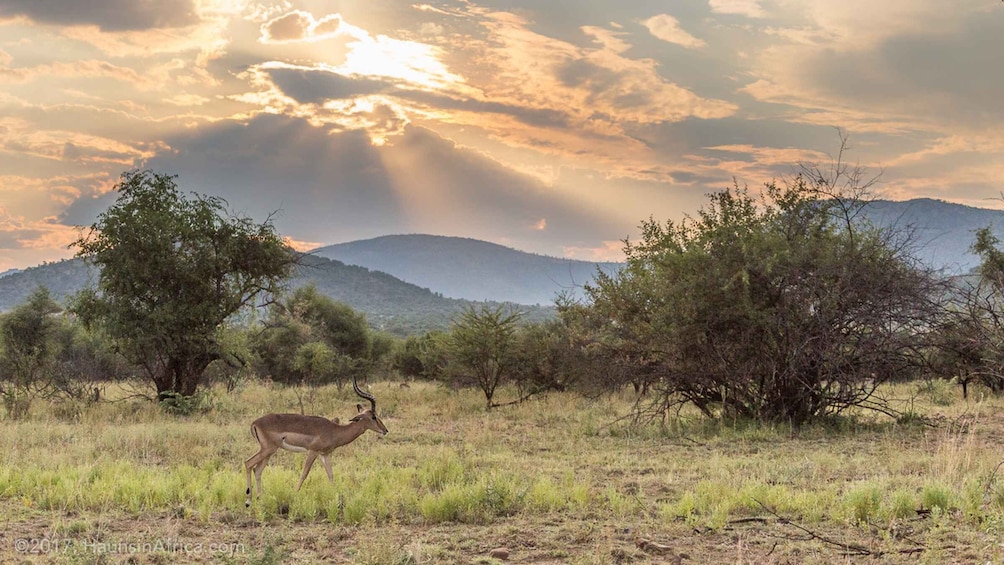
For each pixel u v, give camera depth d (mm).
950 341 15984
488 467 12977
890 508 9156
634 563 7539
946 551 7641
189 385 24172
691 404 21609
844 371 17766
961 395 24016
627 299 19422
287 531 8820
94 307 23609
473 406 23984
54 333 28812
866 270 17359
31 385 24953
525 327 27031
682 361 18344
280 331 38938
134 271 23031
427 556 7707
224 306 24453
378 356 48281
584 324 22422
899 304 16984
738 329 18031
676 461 13383
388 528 8945
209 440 15953
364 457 13781
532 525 9039
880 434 16406
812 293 17609
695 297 17969
